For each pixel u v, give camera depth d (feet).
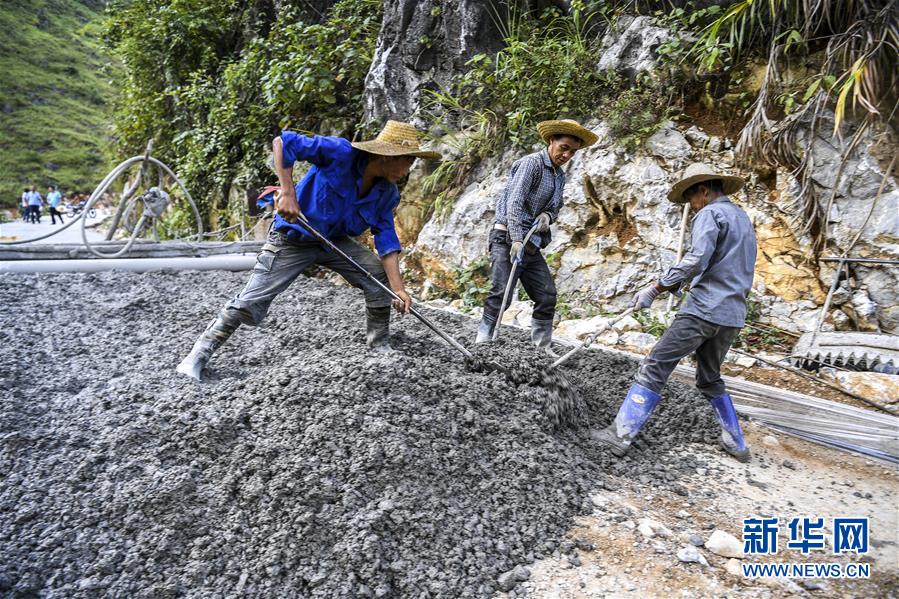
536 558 8.47
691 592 7.97
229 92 33.04
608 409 12.82
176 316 16.26
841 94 15.52
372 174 11.44
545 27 22.31
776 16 17.83
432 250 22.22
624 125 19.53
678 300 17.93
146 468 8.97
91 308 16.72
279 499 8.45
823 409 12.82
